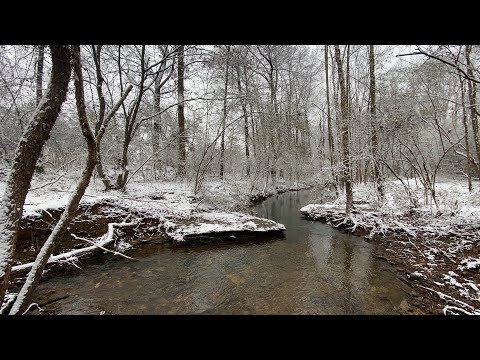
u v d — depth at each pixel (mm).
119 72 9695
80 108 2504
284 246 7406
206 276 5496
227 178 15062
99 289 4891
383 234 7484
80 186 2900
